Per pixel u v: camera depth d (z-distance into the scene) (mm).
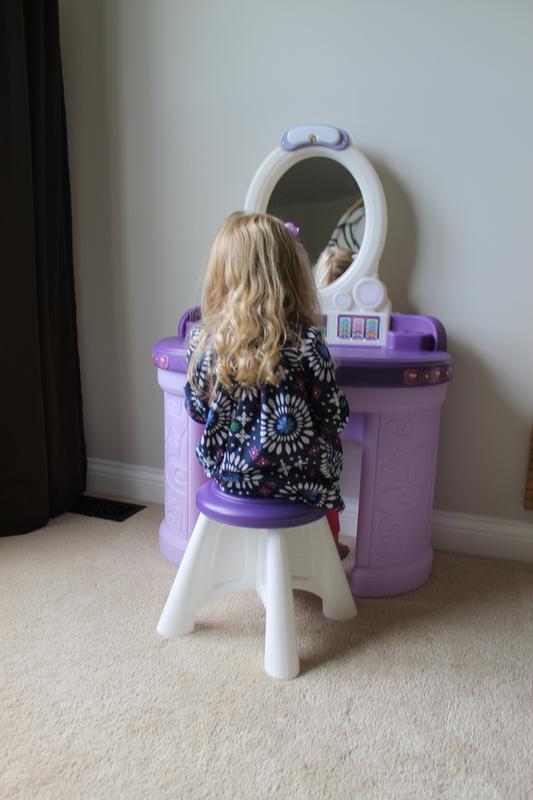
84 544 1663
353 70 1578
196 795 867
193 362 1176
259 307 1098
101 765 915
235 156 1724
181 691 1083
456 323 1607
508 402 1601
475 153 1518
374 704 1064
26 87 1594
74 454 1958
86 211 1926
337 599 1315
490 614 1364
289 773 912
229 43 1678
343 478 1782
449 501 1692
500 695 1096
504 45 1455
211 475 1195
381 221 1539
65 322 1905
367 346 1514
